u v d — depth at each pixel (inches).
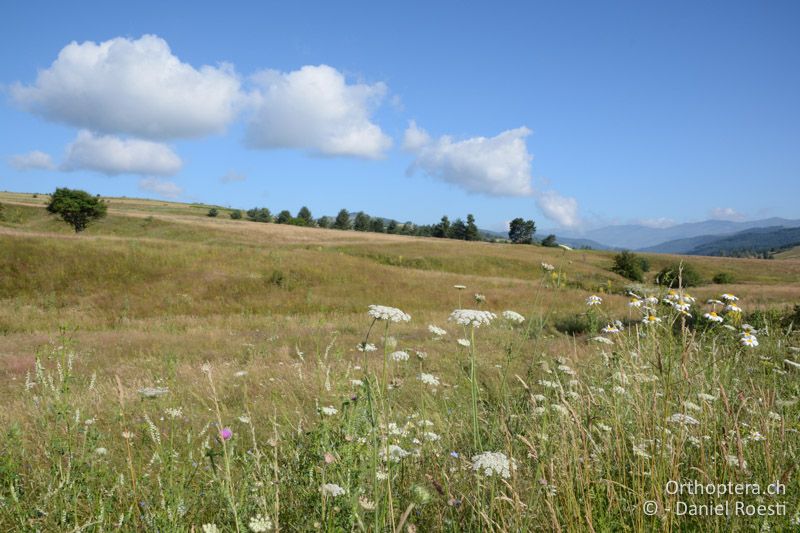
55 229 2992.1
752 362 169.2
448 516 85.0
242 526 74.5
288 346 500.7
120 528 86.3
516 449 100.7
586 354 219.3
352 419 87.2
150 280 1023.6
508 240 4788.4
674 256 3245.6
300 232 3304.6
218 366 393.1
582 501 80.3
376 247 2512.3
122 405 97.0
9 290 909.2
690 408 103.3
